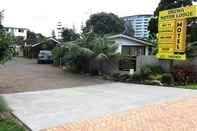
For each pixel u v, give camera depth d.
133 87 14.29
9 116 8.05
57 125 7.22
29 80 17.22
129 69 19.30
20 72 22.39
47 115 8.29
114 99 10.81
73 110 8.95
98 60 19.89
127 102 10.19
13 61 37.53
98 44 20.25
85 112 8.65
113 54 19.80
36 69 25.48
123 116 8.05
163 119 7.68
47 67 28.00
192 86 14.45
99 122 7.45
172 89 13.48
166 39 16.95
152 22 32.47
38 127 7.07
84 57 20.83
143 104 9.78
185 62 17.14
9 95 11.76
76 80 17.48
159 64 18.00
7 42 13.78
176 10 16.31
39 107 9.41
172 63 16.94
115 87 14.31
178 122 7.38
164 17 17.14
